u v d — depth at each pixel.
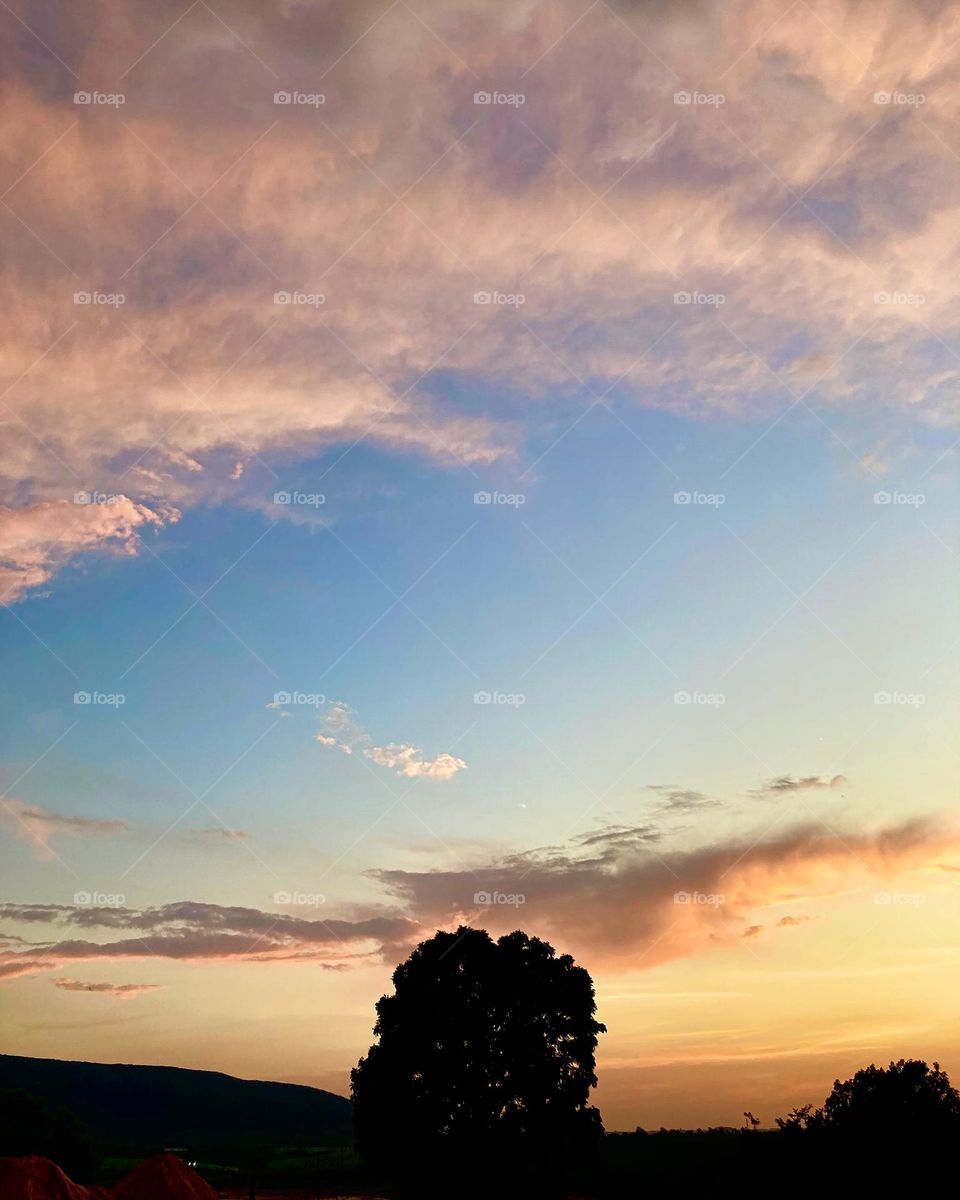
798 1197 34.59
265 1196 66.75
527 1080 46.50
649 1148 59.12
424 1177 45.75
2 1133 58.84
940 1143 33.72
